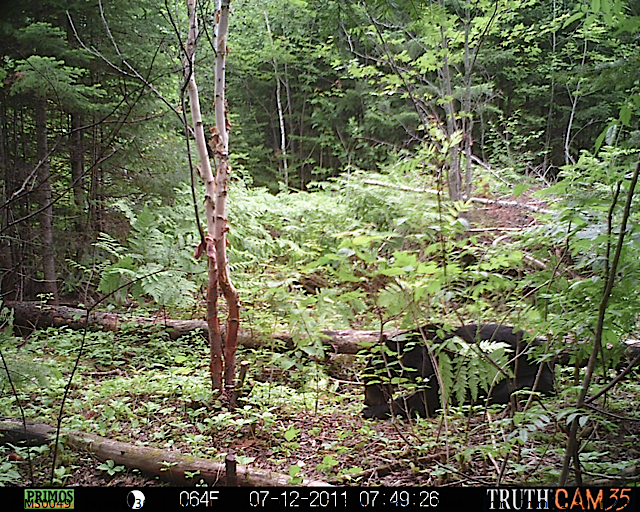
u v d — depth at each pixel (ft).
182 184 25.96
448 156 9.80
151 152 25.27
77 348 17.74
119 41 23.31
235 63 41.75
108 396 13.74
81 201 23.62
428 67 22.45
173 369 15.55
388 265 8.87
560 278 9.34
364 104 39.99
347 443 11.07
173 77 24.58
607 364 9.62
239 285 18.67
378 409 12.74
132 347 18.26
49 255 22.35
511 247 10.61
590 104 34.91
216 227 13.41
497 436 10.04
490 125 36.24
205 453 10.76
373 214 24.26
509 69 34.01
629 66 6.23
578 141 36.70
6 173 21.66
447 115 22.71
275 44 39.73
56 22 22.94
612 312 7.77
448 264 8.66
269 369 15.48
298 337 12.73
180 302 19.60
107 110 22.62
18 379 10.30
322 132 44.24
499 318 11.93
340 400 13.94
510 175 28.96
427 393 12.35
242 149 42.60
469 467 9.20
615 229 7.72
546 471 8.33
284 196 31.58
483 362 9.67
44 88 19.60
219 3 14.20
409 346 12.39
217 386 13.48
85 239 24.02
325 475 9.73
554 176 34.01
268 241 25.04
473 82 32.94
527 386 11.91
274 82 44.29
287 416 12.69
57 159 23.79
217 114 13.48
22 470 10.11
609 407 11.10
